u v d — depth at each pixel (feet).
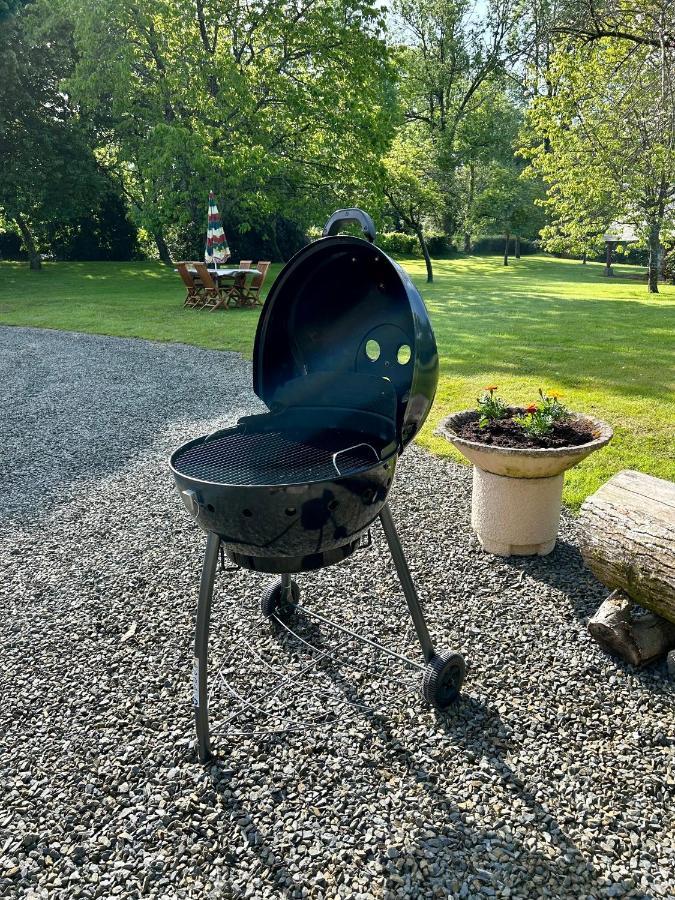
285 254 82.23
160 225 54.49
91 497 12.99
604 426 9.87
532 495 9.67
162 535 11.21
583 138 42.80
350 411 6.89
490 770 6.01
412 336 5.75
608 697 6.99
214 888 4.94
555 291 53.06
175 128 47.91
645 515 7.44
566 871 5.00
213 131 51.39
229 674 7.53
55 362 26.43
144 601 9.14
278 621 8.37
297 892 4.88
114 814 5.64
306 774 6.03
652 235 50.01
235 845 5.31
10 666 7.74
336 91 53.47
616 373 21.56
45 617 8.76
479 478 10.15
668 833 5.33
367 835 5.34
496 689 7.16
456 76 95.96
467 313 38.45
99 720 6.82
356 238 6.09
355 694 7.13
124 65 48.34
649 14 24.89
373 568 9.84
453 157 82.38
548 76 44.50
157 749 6.40
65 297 48.21
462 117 94.02
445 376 21.70
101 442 16.57
